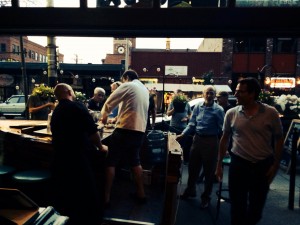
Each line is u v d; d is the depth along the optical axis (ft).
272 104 25.49
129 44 87.71
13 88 75.92
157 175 14.87
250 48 74.08
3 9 5.97
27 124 15.19
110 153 11.67
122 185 14.76
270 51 72.54
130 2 6.19
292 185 14.66
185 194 15.72
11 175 11.57
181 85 68.18
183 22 5.77
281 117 25.46
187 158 24.97
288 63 72.54
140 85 12.17
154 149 15.43
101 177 11.82
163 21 5.80
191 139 24.27
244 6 5.79
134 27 5.87
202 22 5.73
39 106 20.48
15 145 12.68
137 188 12.22
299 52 71.67
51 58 25.63
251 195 10.03
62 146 10.00
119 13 5.85
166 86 67.62
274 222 13.10
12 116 62.18
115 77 70.79
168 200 8.66
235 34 5.89
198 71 80.48
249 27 5.65
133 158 12.08
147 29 5.87
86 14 5.90
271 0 5.84
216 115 14.33
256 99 9.76
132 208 11.56
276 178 20.71
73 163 9.97
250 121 9.70
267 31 5.75
